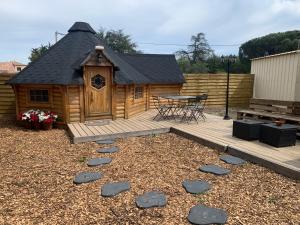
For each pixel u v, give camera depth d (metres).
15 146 6.43
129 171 4.69
